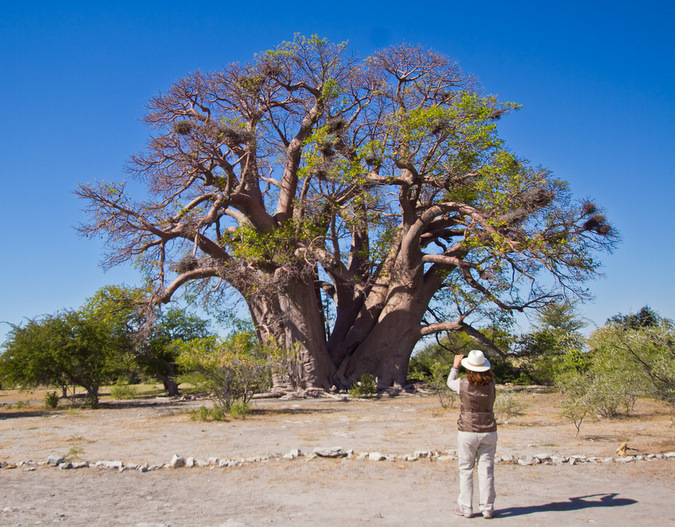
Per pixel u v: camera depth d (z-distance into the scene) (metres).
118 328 20.00
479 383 4.61
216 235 22.62
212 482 5.96
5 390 41.34
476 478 6.02
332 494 5.34
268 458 7.08
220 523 4.44
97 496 5.41
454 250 23.19
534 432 9.44
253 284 20.00
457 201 20.98
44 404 20.72
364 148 20.27
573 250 18.75
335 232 22.50
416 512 4.67
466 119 19.28
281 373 15.27
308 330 21.88
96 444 8.91
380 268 23.77
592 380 10.33
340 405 16.72
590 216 20.00
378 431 10.07
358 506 4.89
